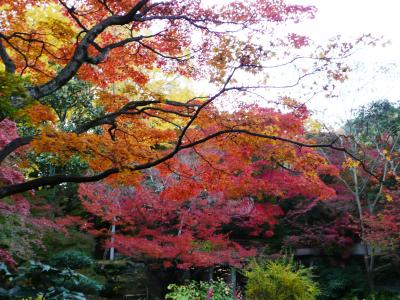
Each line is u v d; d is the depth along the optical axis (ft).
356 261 51.55
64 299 20.88
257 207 38.24
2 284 20.88
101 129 43.68
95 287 37.17
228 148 22.80
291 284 24.71
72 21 24.22
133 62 23.73
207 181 23.52
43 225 33.32
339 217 49.93
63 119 44.45
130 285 43.70
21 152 25.86
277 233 53.52
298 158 22.47
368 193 48.57
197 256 35.78
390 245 42.78
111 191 40.68
